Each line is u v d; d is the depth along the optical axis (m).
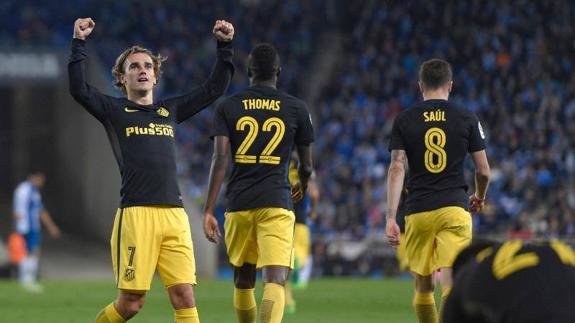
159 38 41.16
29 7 39.75
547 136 34.06
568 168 32.31
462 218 9.52
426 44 40.12
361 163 34.50
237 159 9.55
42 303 18.62
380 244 29.03
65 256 31.94
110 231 32.41
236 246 9.75
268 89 9.63
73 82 8.80
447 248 9.45
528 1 39.97
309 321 14.65
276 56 9.68
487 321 4.52
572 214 28.81
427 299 9.98
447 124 9.57
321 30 42.72
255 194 9.47
